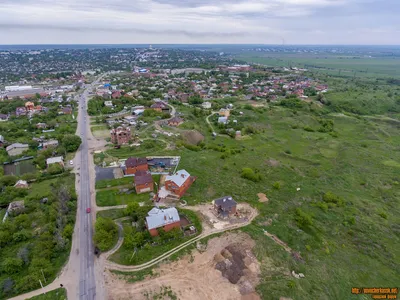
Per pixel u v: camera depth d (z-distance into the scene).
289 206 91.50
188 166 111.25
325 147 157.62
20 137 148.00
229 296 56.72
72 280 59.16
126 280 58.91
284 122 198.12
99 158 119.69
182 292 56.91
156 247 68.12
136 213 77.88
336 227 84.69
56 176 104.94
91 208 84.69
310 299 58.00
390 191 108.25
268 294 57.28
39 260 61.50
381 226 86.62
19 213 80.44
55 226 73.56
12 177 98.56
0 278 59.06
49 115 187.75
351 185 112.31
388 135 182.62
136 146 133.12
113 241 70.06
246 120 196.12
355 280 66.69
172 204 86.00
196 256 65.88
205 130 174.25
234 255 66.88
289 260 67.81
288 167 124.44
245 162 124.25
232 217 81.44
